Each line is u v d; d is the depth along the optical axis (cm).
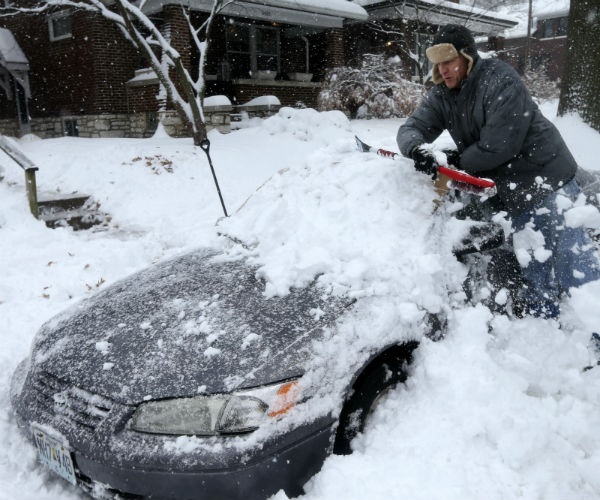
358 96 1772
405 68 2025
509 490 211
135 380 220
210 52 1661
